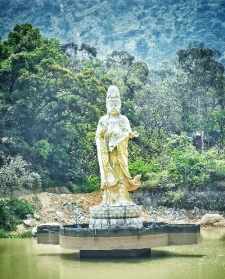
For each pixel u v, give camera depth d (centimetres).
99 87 7481
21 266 3045
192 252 3472
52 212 5891
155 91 8512
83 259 3256
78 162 7094
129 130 3475
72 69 8206
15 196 6075
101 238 3189
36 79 7062
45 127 7031
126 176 3441
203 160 6669
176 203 6297
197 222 5653
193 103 8531
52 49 7562
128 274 2703
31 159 6919
